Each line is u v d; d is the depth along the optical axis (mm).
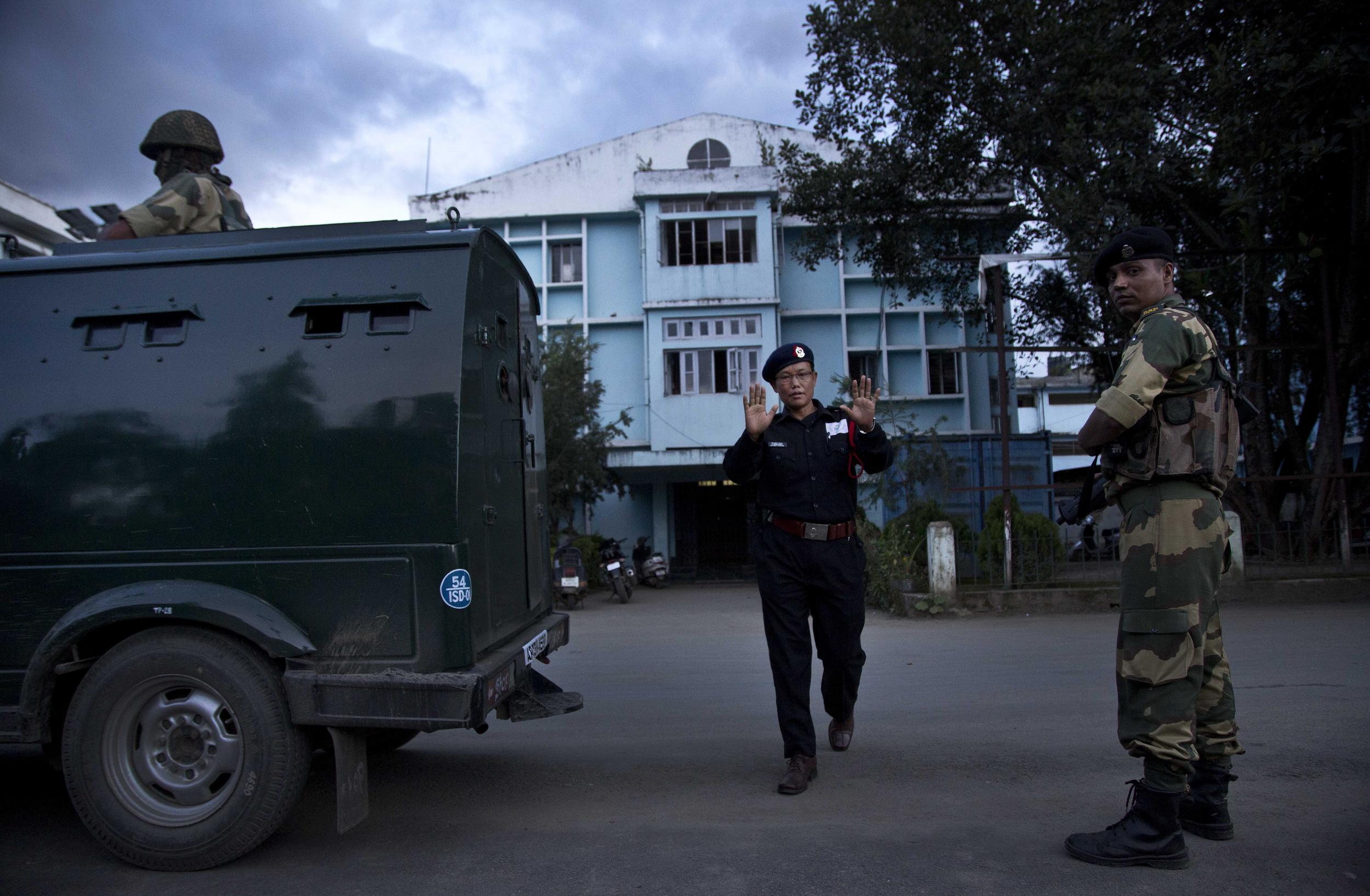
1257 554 9148
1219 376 2791
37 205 15164
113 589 2986
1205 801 2908
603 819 3283
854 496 3789
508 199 21594
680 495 22234
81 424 3092
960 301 16484
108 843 2877
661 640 8820
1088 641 7234
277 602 2945
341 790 2826
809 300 21250
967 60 12359
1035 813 3221
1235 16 10344
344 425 2992
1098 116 11438
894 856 2832
